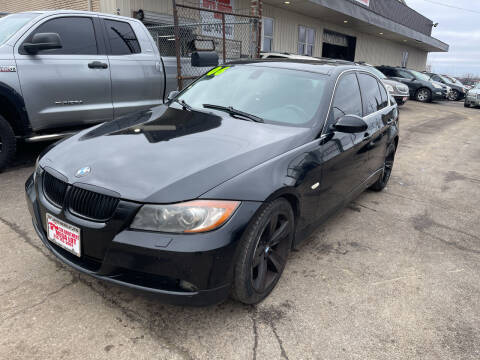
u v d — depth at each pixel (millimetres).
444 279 2852
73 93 4496
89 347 1947
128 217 1866
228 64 3732
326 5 15047
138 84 5184
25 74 4078
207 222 1877
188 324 2158
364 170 3686
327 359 1981
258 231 2107
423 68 36750
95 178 2016
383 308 2438
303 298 2477
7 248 2824
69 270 2590
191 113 3021
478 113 16359
